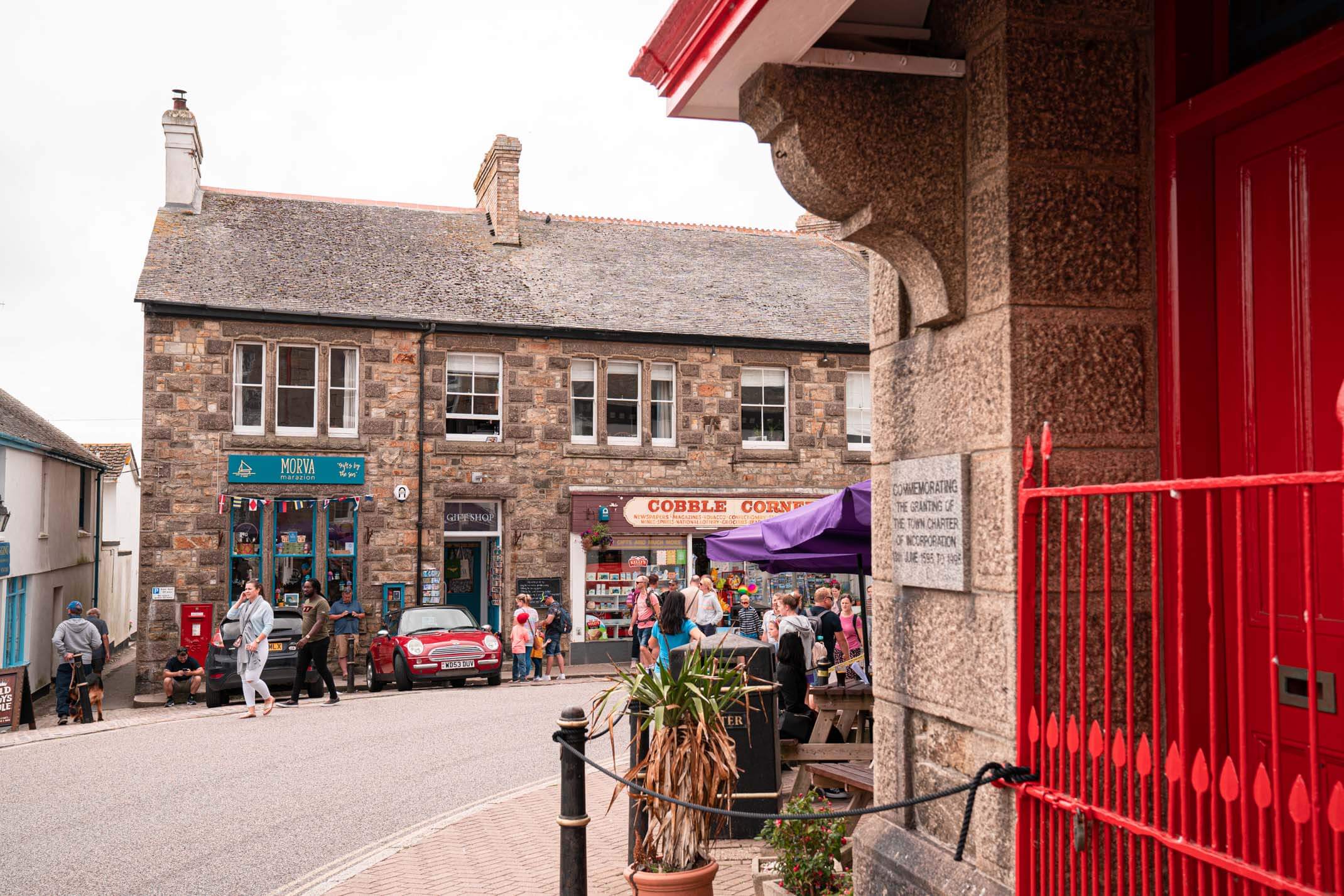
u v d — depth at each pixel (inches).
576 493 951.0
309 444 887.7
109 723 624.7
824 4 136.8
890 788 178.5
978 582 152.8
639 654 809.5
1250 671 133.8
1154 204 150.5
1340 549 122.3
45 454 964.6
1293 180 131.4
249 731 563.5
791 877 225.5
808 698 369.7
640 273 1081.4
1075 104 150.1
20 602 895.7
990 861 148.5
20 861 313.1
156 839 336.5
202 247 940.6
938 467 162.2
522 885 268.2
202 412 863.7
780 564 473.7
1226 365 141.3
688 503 980.6
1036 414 145.7
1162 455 145.9
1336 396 123.9
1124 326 149.0
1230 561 137.6
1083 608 125.6
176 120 989.2
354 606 847.7
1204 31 147.0
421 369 922.1
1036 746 135.7
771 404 1029.8
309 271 946.1
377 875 281.7
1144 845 110.2
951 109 159.3
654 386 999.0
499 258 1047.6
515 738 521.0
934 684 164.6
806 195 161.6
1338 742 121.0
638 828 218.8
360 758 475.8
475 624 817.5
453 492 923.4
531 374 949.8
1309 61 123.5
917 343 171.5
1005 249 147.3
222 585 858.8
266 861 307.4
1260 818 94.3
